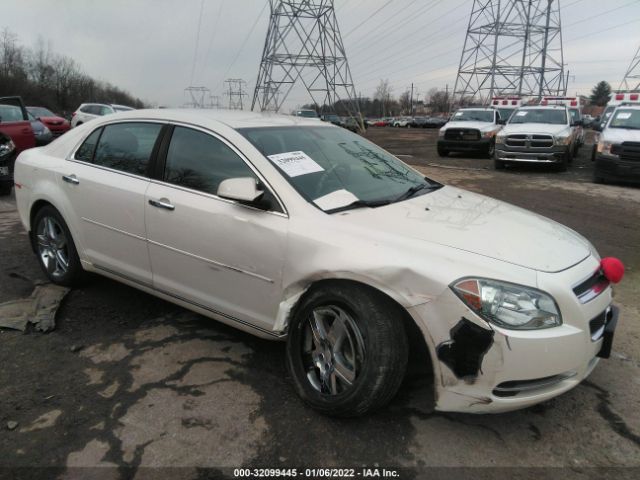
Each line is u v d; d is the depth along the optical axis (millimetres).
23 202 4504
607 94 110688
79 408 2799
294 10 42781
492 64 45938
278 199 2943
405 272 2469
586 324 2498
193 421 2707
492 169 14219
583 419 2809
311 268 2717
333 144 3760
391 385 2549
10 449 2480
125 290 4391
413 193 3482
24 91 57938
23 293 4285
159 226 3396
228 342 3541
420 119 64875
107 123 4016
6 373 3121
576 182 11516
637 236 6680
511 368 2373
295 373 2871
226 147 3246
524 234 2855
